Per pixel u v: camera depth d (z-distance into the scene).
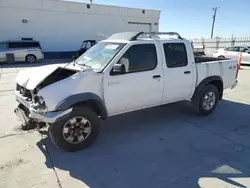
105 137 4.04
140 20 24.56
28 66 14.30
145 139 3.97
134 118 4.97
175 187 2.70
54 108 3.16
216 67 5.07
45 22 19.83
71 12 20.70
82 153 3.48
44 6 19.45
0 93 7.09
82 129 3.52
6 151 3.48
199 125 4.62
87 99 3.36
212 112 5.29
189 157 3.39
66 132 3.38
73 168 3.08
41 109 3.16
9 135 4.04
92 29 22.06
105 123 4.68
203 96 4.91
